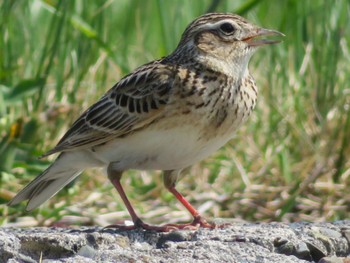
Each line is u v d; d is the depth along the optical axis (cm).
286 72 1467
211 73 984
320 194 1290
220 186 1301
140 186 1295
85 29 1413
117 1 1784
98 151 1025
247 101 995
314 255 923
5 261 881
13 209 1208
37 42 1562
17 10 1484
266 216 1246
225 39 1009
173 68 991
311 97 1405
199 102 962
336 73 1418
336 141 1337
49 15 1680
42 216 1206
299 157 1355
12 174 1254
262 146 1366
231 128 989
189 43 1014
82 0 1544
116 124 1002
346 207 1258
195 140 973
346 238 950
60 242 902
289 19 1533
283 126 1388
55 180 1066
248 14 1608
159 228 964
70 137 1038
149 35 1798
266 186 1286
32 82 1320
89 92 1403
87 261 867
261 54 1501
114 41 1697
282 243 918
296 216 1243
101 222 1199
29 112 1360
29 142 1299
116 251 900
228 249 898
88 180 1295
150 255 888
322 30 1461
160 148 983
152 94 976
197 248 900
